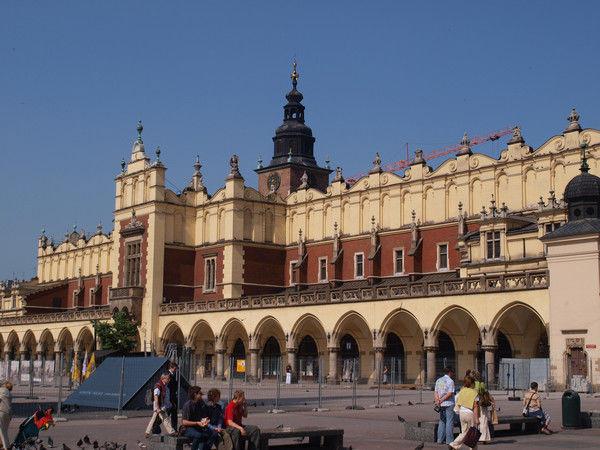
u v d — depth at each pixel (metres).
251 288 85.69
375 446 24.30
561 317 50.22
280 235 88.56
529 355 60.16
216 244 87.25
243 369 82.38
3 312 125.19
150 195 88.50
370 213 78.88
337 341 67.75
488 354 55.34
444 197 72.12
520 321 58.91
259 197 87.88
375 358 67.31
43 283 121.62
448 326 64.12
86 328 96.62
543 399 44.50
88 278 109.62
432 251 72.31
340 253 80.75
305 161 106.06
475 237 64.19
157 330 86.06
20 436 23.25
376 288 64.25
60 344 101.94
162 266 87.25
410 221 74.94
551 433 28.25
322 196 84.50
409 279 73.06
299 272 84.69
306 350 78.25
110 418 35.66
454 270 70.19
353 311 66.06
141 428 30.58
